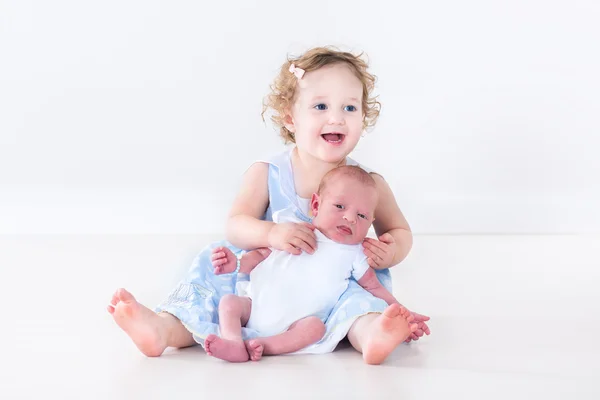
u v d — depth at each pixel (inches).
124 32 214.1
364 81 96.5
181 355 80.6
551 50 208.8
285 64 97.0
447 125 211.9
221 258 84.1
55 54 214.2
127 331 77.7
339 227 82.8
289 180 94.0
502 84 210.5
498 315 101.3
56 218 212.1
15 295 118.6
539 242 187.3
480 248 176.4
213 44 213.5
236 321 79.4
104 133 214.8
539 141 209.8
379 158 213.5
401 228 94.0
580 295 116.7
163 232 208.5
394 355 80.0
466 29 210.2
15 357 80.7
